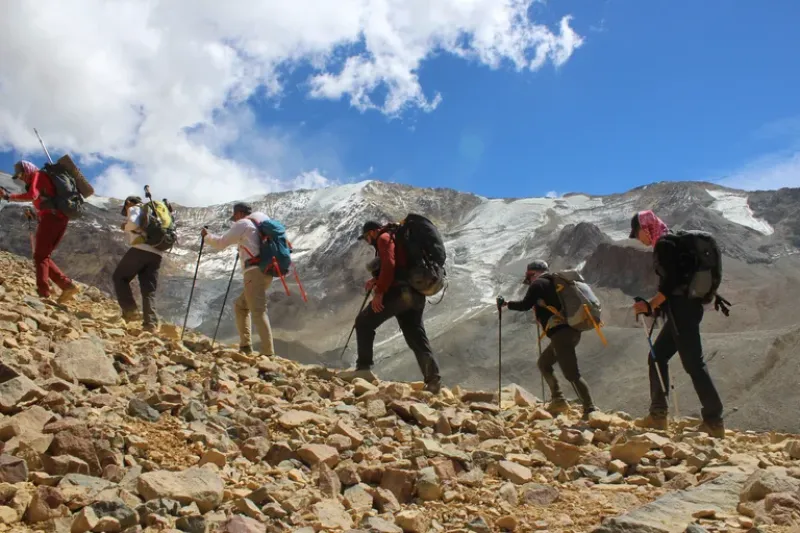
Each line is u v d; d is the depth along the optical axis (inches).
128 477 201.0
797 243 7347.4
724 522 190.7
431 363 393.1
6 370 246.5
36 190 448.5
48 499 172.4
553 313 374.0
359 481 226.7
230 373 359.9
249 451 241.0
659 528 180.4
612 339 4286.4
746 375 3368.6
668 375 362.6
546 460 274.7
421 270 376.2
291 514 191.9
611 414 412.8
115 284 460.1
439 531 197.8
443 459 248.4
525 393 442.9
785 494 197.5
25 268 700.0
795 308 5310.0
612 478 255.9
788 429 2765.7
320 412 312.8
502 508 216.7
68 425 214.4
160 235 458.9
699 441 309.1
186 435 243.6
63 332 343.6
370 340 399.2
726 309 339.6
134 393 283.6
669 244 332.2
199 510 187.0
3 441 203.9
